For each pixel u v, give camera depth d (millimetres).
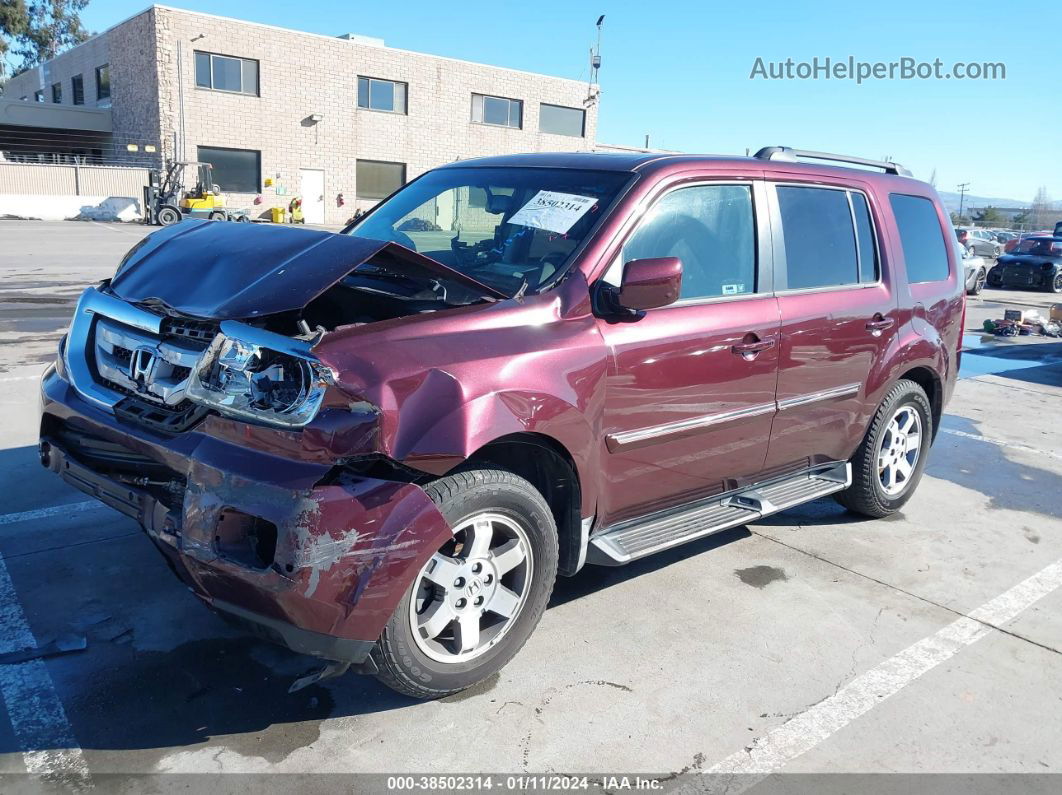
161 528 2842
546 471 3373
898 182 5215
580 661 3457
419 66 38219
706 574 4391
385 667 2852
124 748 2754
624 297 3273
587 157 4086
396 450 2670
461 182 4289
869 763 2947
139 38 33969
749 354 3934
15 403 6398
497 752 2861
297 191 36750
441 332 2965
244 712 2984
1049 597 4363
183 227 3752
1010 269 24859
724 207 4012
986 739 3129
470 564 3018
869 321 4660
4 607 3543
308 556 2545
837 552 4809
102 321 3416
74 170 34031
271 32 34688
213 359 2809
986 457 6988
